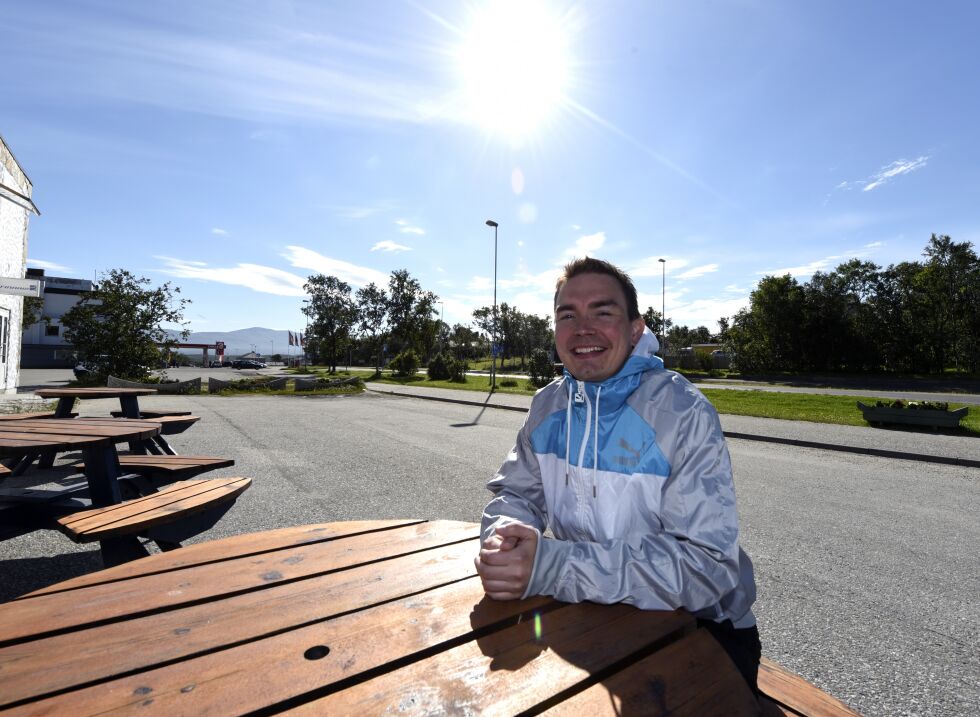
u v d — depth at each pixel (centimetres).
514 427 1188
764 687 156
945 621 302
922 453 852
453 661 96
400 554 153
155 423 401
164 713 79
